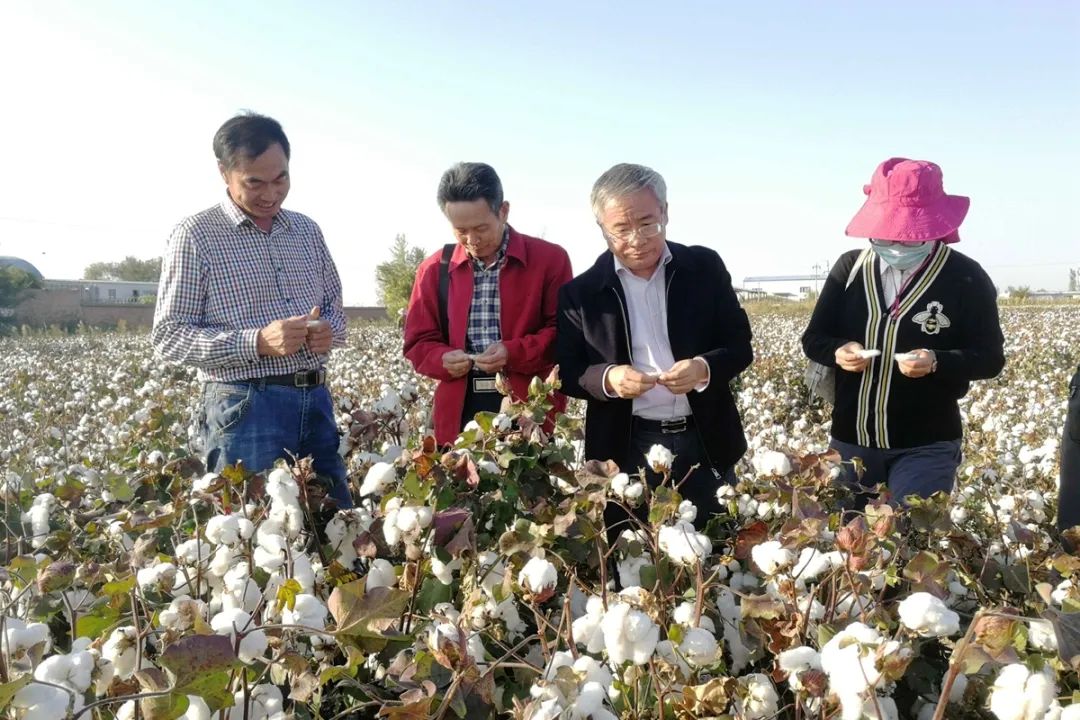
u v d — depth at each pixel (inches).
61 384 398.6
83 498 99.9
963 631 72.7
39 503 94.7
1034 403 246.7
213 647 46.1
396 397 116.5
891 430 112.3
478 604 68.3
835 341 116.6
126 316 1659.7
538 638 67.9
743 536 74.2
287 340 107.3
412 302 133.6
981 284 110.5
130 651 59.4
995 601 80.4
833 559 65.4
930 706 65.0
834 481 95.2
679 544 64.6
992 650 46.6
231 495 82.4
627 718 55.8
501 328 126.6
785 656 55.6
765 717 56.5
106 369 476.7
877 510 75.5
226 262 115.2
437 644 53.9
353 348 550.6
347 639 52.2
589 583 84.7
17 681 44.1
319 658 62.2
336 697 64.4
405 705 51.8
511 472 86.4
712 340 110.1
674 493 71.3
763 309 1441.9
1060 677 58.4
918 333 110.1
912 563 66.4
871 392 113.1
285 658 55.2
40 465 164.4
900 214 107.0
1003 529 94.1
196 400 264.2
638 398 109.4
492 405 125.5
